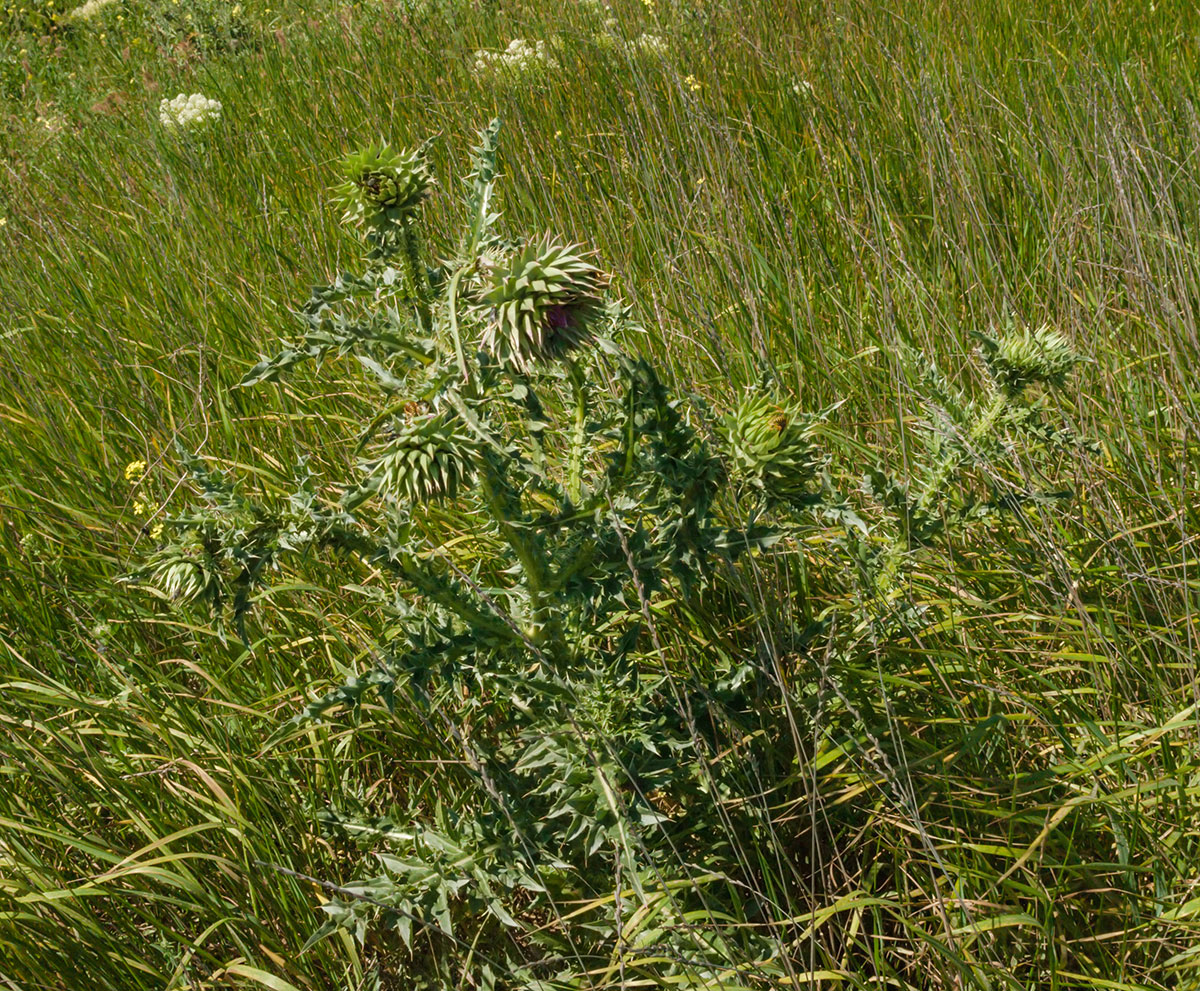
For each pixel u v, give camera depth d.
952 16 6.19
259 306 4.14
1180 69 5.25
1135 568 2.59
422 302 1.95
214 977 2.05
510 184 4.72
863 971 2.09
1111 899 2.09
